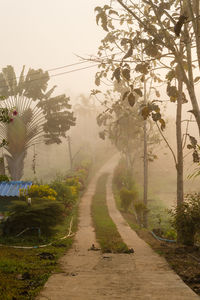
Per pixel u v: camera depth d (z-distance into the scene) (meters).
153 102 8.88
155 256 9.07
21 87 32.41
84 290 5.52
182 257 8.59
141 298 5.04
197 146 9.68
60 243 11.99
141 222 22.88
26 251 10.04
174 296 5.12
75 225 18.36
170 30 9.43
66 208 22.77
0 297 4.97
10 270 6.94
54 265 7.86
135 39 8.67
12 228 12.88
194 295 5.15
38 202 13.55
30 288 5.64
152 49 8.51
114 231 16.34
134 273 6.92
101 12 9.23
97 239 13.61
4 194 17.11
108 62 9.16
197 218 9.88
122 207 26.72
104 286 5.80
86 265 7.93
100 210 25.95
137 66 8.64
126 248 10.86
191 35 8.94
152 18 9.51
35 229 12.98
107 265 7.90
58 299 5.01
